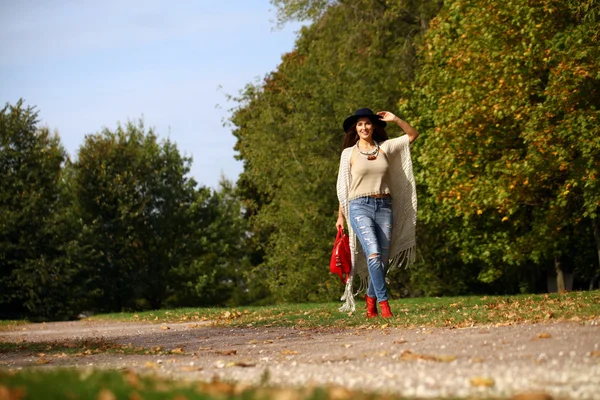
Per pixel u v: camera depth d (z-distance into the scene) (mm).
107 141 39094
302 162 28250
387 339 7293
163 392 3867
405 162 10109
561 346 5547
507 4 18125
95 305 39312
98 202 37531
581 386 4008
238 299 43656
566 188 17203
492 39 18500
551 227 19656
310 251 28938
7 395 3889
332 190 27906
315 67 27594
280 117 29953
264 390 3973
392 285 28672
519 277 29078
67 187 38188
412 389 4125
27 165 33344
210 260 41781
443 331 7684
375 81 25922
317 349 6859
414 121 22125
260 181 30906
